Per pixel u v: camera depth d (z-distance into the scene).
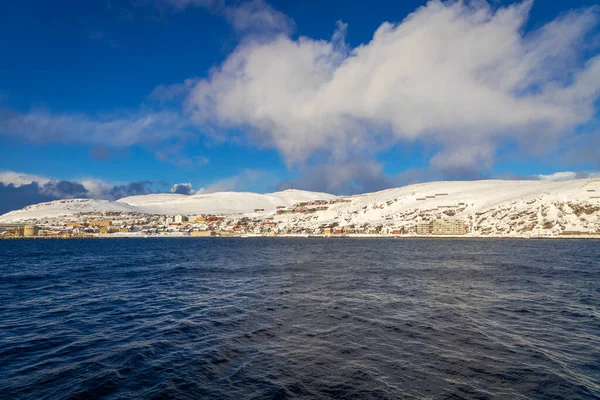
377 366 16.31
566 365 16.42
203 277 51.81
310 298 33.84
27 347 19.72
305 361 17.03
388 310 28.41
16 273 59.09
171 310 29.12
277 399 13.11
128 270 63.09
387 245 173.75
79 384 14.64
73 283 46.31
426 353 18.09
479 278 48.69
